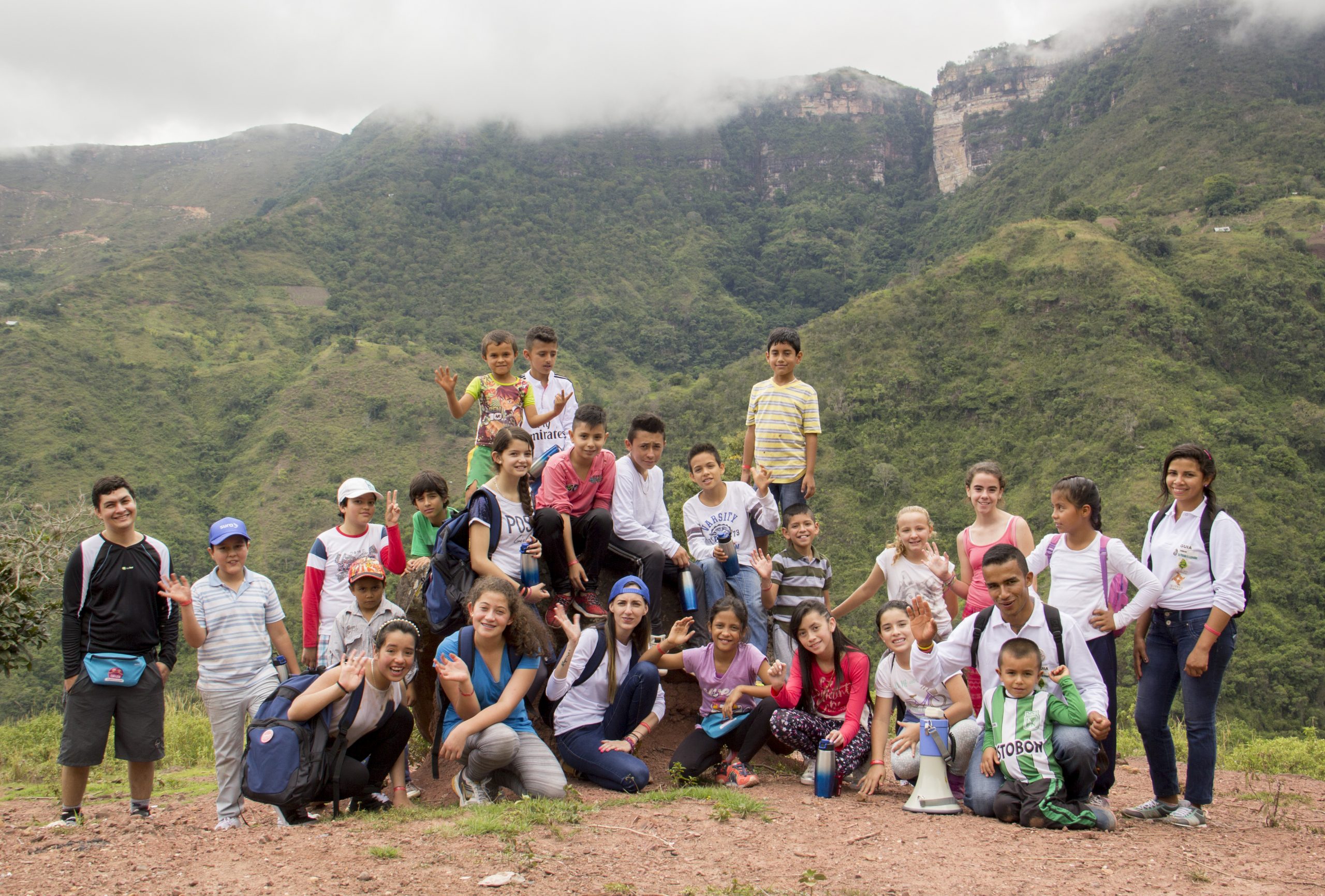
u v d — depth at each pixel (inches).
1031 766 183.6
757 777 221.0
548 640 211.8
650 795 197.3
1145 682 202.8
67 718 203.6
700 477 263.1
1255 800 235.6
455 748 193.8
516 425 290.0
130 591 205.0
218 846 165.5
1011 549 191.5
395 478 2741.1
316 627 241.3
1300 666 1322.6
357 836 165.9
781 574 259.8
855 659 218.8
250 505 2600.9
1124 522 1699.1
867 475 2110.0
